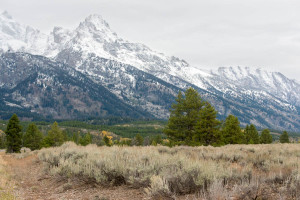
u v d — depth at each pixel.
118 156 9.92
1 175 10.05
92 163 8.79
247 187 5.34
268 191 5.62
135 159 8.88
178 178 6.36
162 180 6.42
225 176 6.47
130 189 7.30
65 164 9.70
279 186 6.24
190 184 6.24
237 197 5.09
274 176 6.84
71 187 8.23
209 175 6.24
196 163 7.12
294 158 9.91
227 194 4.94
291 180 6.31
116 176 7.88
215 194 4.93
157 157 9.17
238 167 8.43
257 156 11.05
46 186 8.83
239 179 6.60
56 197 7.29
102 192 7.34
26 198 7.21
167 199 5.89
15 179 10.02
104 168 8.13
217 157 11.37
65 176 9.09
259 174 7.55
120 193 7.02
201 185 6.09
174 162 7.94
